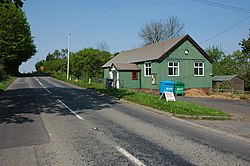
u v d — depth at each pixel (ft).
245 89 107.55
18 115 38.11
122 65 104.37
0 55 185.78
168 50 91.97
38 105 49.24
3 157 19.66
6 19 179.11
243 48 107.34
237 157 19.98
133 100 56.29
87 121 34.01
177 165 18.13
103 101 57.06
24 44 202.08
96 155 20.11
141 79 103.81
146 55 104.99
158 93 86.17
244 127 31.78
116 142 23.82
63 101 55.72
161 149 21.79
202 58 98.78
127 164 18.25
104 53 203.51
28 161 18.80
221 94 84.89
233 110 48.88
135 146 22.59
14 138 24.99
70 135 26.35
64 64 223.30
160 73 91.86
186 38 95.71
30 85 112.57
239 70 127.44
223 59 146.20
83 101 56.34
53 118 35.88
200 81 98.48
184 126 31.81
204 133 28.12
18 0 45.42
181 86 84.64
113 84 99.30
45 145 22.71
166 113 40.65
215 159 19.44
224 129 30.45
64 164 18.20
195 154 20.56
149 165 18.11
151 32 197.36
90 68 155.22
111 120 34.96
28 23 227.61
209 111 41.91
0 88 86.28
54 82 136.26
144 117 37.83
